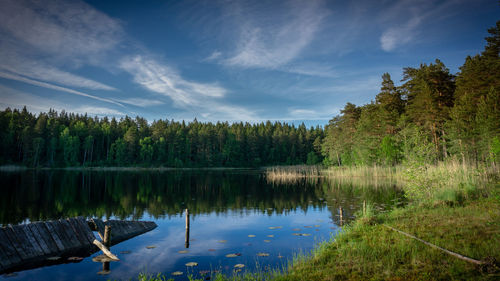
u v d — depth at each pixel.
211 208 19.81
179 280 7.55
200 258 9.39
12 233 9.42
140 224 13.87
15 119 89.25
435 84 43.16
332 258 7.71
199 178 50.62
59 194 25.92
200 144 105.62
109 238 10.12
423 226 9.93
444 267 6.27
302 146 117.56
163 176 55.62
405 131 37.59
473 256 6.70
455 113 35.00
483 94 34.12
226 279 7.24
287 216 16.69
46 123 88.62
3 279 7.89
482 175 18.30
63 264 9.05
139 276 7.94
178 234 12.77
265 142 118.75
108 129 100.31
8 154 79.56
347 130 60.09
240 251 10.06
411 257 7.04
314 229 13.27
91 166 85.12
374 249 7.85
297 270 7.13
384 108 49.50
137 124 127.44
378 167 45.12
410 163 17.19
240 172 74.00
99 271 8.43
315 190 29.97
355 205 19.52
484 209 11.70
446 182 16.81
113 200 23.20
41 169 73.00
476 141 32.34
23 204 20.33
